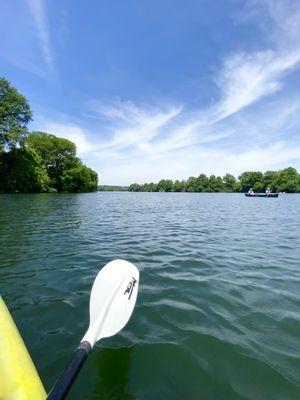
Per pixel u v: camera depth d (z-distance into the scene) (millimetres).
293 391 1964
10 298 3488
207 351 2408
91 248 6344
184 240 7551
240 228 10062
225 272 4672
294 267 5020
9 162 33844
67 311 3135
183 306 3299
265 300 3506
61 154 49062
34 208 15648
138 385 1979
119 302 2555
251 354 2375
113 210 16906
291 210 18859
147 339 2578
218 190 101750
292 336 2674
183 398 1878
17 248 6234
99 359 2266
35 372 1528
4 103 31500
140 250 6234
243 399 1884
